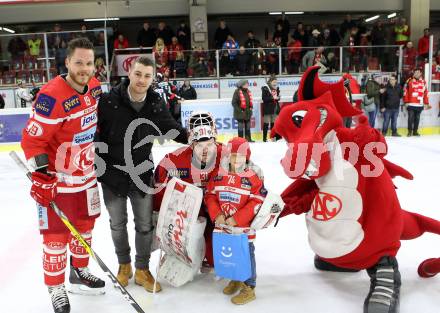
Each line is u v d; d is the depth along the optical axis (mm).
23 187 6027
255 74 12297
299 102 2736
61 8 16406
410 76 10977
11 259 3447
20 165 2590
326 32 14125
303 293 2791
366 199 2555
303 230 3941
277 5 17016
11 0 10742
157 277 2848
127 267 2893
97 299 2752
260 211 2557
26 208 4969
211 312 2570
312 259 3330
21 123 9047
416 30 16781
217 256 2652
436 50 13492
